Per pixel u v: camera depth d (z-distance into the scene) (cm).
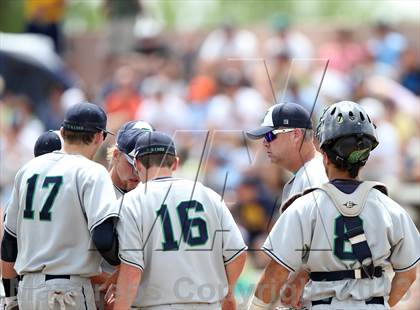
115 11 5403
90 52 5616
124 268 1759
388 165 4066
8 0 6806
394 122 4434
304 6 10050
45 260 1828
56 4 5503
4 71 4669
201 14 9375
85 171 1842
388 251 1722
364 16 9800
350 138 1722
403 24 5431
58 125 4609
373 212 1722
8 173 4231
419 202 3872
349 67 5081
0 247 1981
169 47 5297
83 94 4850
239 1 9656
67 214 1830
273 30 5162
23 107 4612
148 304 1783
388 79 4875
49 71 4719
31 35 5422
